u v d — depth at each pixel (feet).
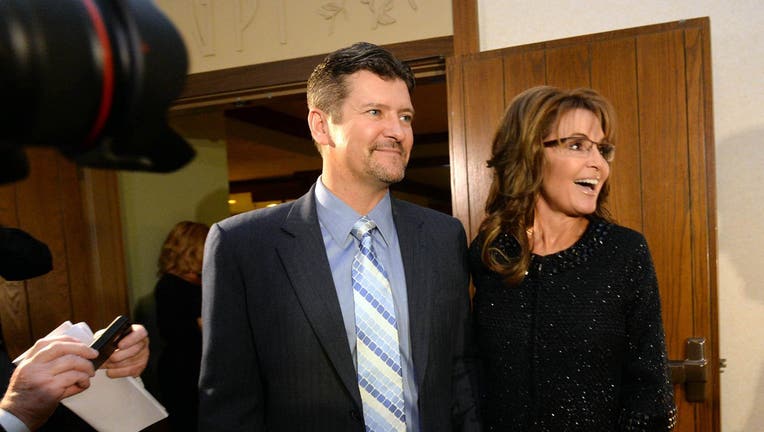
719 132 6.17
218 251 4.11
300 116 16.15
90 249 9.46
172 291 9.30
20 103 0.89
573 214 4.06
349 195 4.15
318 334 3.83
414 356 3.96
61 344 2.96
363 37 7.23
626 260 3.86
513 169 4.20
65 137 0.99
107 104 0.99
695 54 5.70
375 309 3.98
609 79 6.03
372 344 3.92
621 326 3.85
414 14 6.99
